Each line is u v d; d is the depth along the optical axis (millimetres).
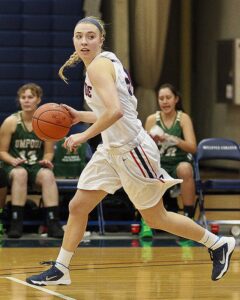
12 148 12109
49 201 11844
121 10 19375
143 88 20453
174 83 22625
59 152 12648
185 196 12125
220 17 21703
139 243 11445
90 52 7430
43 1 17469
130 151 7383
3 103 17281
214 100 22078
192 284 8320
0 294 7734
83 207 7535
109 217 12844
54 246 11023
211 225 12406
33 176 12039
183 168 12078
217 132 21984
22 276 8719
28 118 12125
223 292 7918
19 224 11820
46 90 17359
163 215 7664
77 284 8273
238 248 11023
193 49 22953
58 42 17469
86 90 7461
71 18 17531
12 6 17359
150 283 8359
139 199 7527
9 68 17312
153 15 20109
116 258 10023
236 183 12508
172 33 22531
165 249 10852
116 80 7312
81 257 10078
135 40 20250
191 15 22531
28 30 17406
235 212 15031
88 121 7754
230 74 20453
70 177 12633
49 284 7605
